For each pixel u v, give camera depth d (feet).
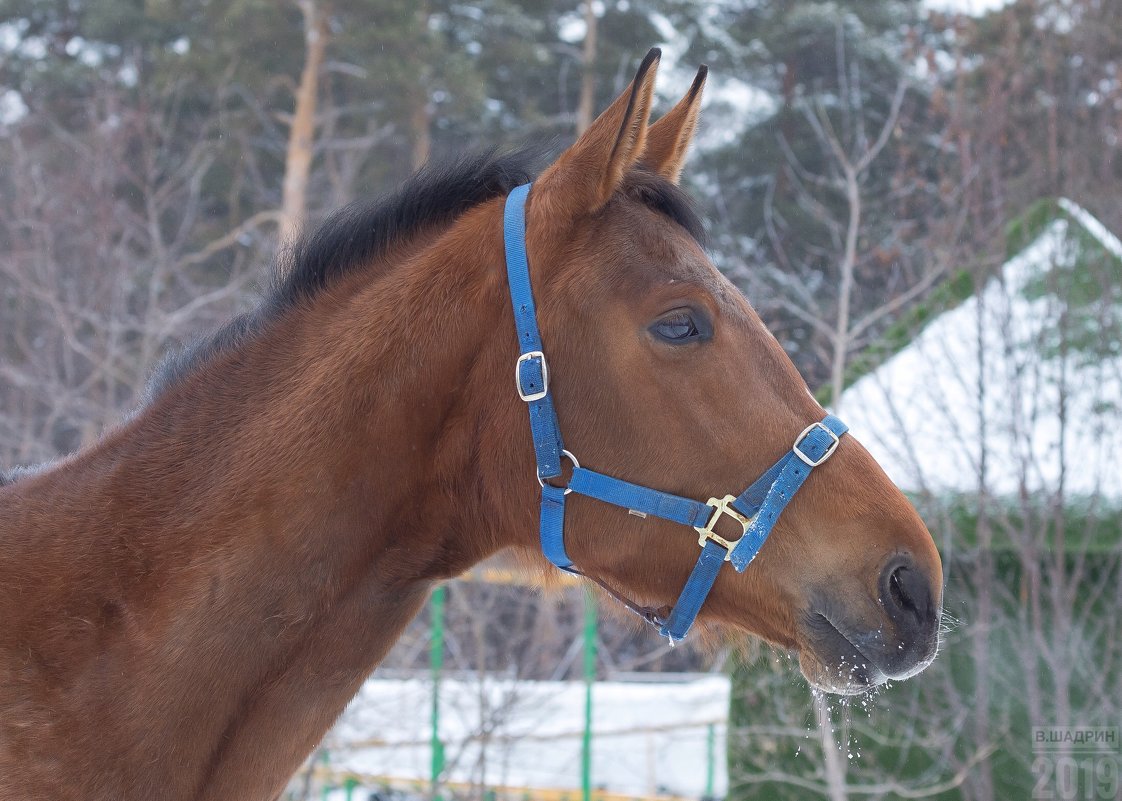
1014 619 21.62
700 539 7.57
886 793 22.72
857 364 23.61
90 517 7.67
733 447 7.54
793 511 7.53
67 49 64.28
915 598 7.33
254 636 7.43
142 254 51.11
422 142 54.75
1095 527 20.38
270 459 7.70
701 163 50.29
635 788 31.37
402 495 7.92
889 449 20.58
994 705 21.83
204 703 7.30
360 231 8.62
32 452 39.52
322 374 7.93
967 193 23.35
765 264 37.11
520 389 7.69
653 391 7.61
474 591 26.21
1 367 39.75
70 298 41.50
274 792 7.70
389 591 8.02
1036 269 22.15
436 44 55.42
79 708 7.11
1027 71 25.35
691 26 56.18
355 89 58.08
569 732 27.40
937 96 25.82
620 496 7.61
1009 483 20.66
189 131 55.83
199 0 57.31
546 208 7.97
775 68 51.78
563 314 7.75
